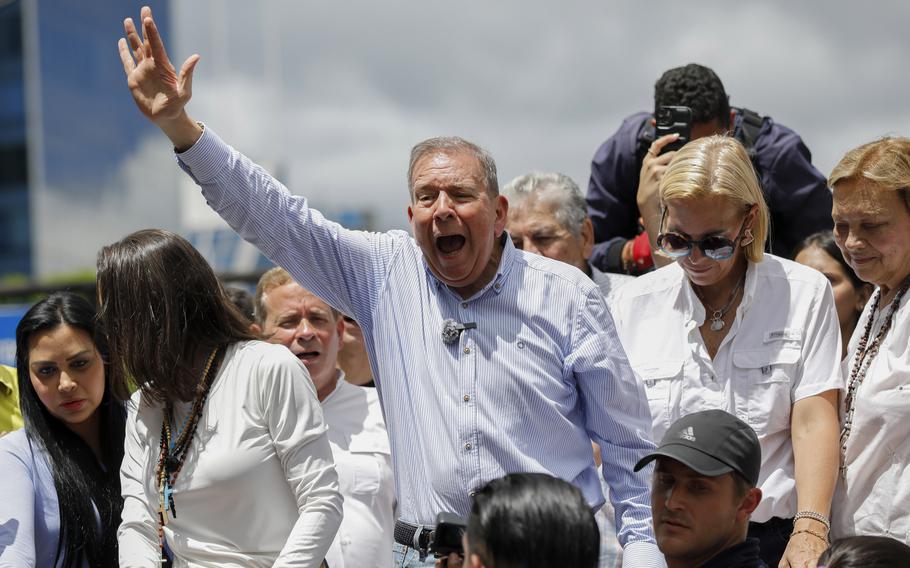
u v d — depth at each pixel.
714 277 9.84
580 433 9.14
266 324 12.05
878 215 9.55
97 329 10.49
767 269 10.13
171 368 8.95
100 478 10.41
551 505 6.35
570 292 9.09
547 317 9.02
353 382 13.77
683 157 9.88
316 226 9.48
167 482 8.95
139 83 9.12
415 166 9.03
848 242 9.75
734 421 8.33
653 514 8.41
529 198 12.42
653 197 11.68
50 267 59.12
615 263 13.37
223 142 9.35
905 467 9.36
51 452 10.22
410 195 9.14
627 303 10.55
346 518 11.35
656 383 10.16
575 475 9.02
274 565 8.66
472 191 8.83
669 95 12.76
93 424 10.61
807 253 12.18
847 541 7.82
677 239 9.77
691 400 10.02
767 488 9.71
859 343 9.98
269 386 9.03
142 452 9.16
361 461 11.62
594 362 9.00
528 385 8.90
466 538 6.57
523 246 12.34
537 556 6.25
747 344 9.98
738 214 9.70
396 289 9.37
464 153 8.98
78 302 10.54
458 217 8.75
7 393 11.93
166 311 8.98
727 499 8.14
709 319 10.16
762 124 13.25
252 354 9.15
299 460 9.00
